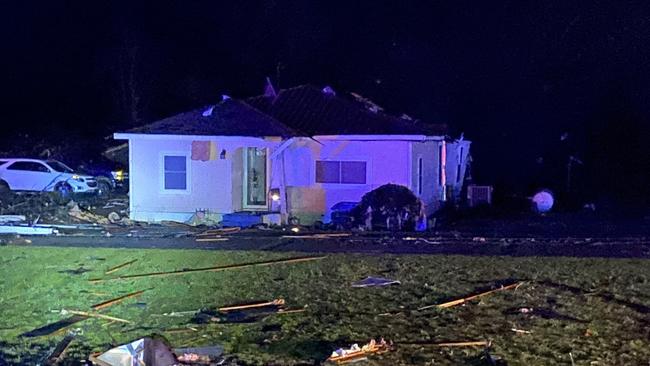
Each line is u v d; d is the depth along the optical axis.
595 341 10.84
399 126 23.80
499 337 11.05
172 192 24.36
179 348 10.59
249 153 24.31
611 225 25.33
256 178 24.36
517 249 18.89
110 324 11.83
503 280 14.91
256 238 20.70
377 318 12.12
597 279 15.05
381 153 23.69
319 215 23.98
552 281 14.85
